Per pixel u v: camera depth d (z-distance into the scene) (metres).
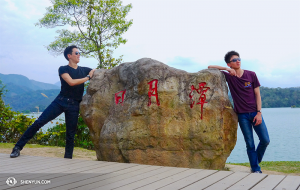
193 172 3.40
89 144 8.38
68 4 10.41
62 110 4.87
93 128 4.92
